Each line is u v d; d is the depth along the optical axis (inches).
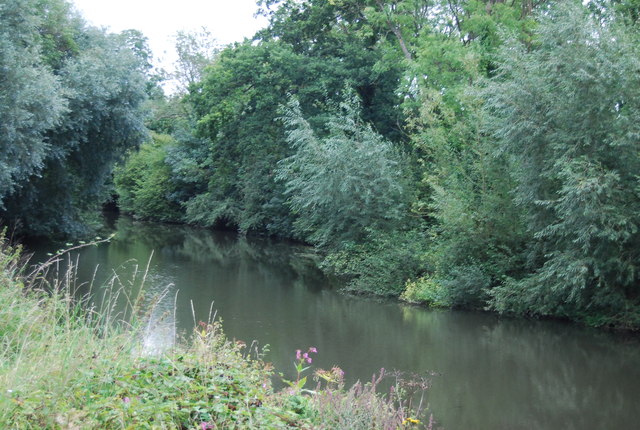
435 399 323.3
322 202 824.9
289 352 398.6
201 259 914.7
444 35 917.2
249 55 1111.0
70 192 978.1
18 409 135.9
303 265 914.1
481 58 779.4
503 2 901.2
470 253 618.8
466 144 671.8
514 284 551.2
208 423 154.9
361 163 812.0
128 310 430.3
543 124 514.3
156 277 685.3
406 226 783.1
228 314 510.0
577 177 456.8
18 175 690.8
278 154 1163.9
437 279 628.4
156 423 147.7
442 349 434.9
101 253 882.8
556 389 349.4
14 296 233.5
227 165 1366.9
